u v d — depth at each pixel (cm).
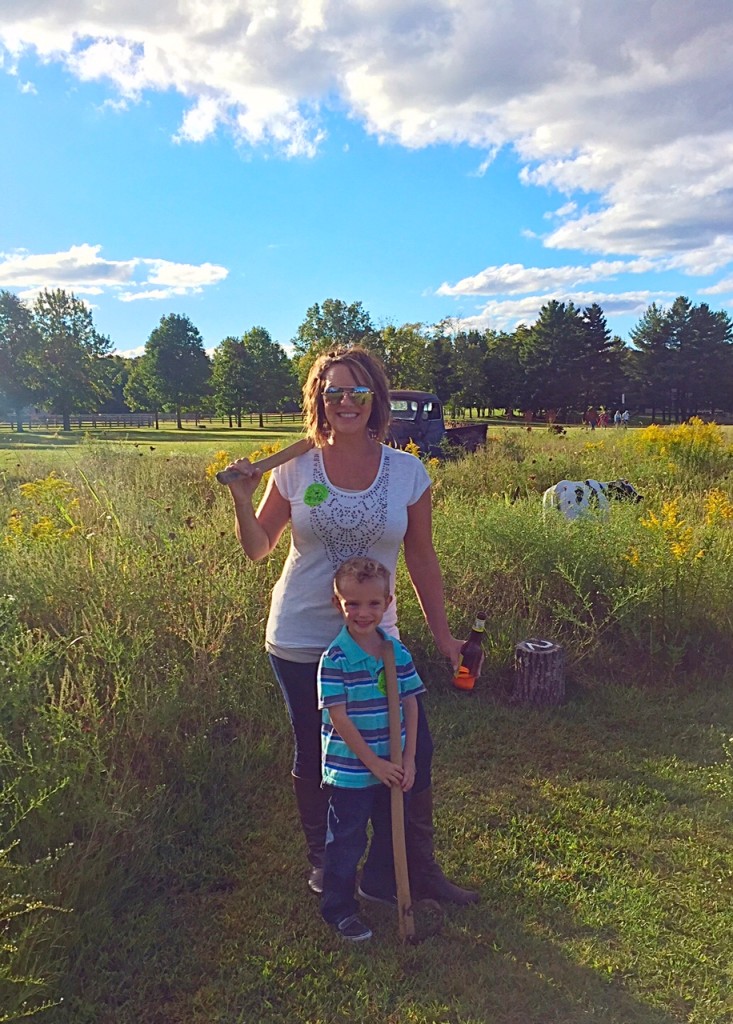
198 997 237
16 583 419
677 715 433
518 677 448
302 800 283
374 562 248
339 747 255
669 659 481
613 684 467
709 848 312
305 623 263
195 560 466
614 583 507
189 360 6338
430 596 277
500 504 627
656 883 291
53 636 392
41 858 258
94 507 621
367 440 263
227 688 378
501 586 532
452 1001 237
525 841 318
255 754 364
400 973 248
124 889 275
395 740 250
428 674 476
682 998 238
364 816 256
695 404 7238
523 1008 235
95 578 427
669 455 1198
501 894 286
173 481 873
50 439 2773
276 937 262
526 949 258
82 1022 227
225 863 302
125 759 310
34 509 625
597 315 7188
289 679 269
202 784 340
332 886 258
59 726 288
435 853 311
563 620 512
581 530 552
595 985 243
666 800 348
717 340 7000
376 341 5756
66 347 5797
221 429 4784
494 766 379
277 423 6353
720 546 541
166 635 395
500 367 7075
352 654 253
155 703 336
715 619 497
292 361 6325
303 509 254
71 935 247
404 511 259
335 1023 230
